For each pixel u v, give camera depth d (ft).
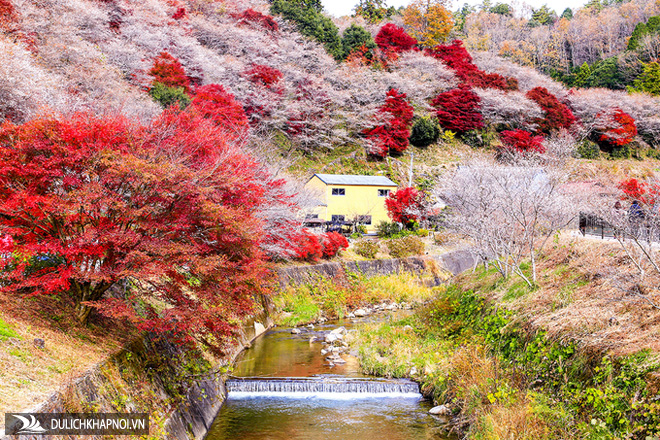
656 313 31.27
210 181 31.37
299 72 175.94
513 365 38.40
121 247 27.96
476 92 210.38
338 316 86.33
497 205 58.54
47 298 29.89
